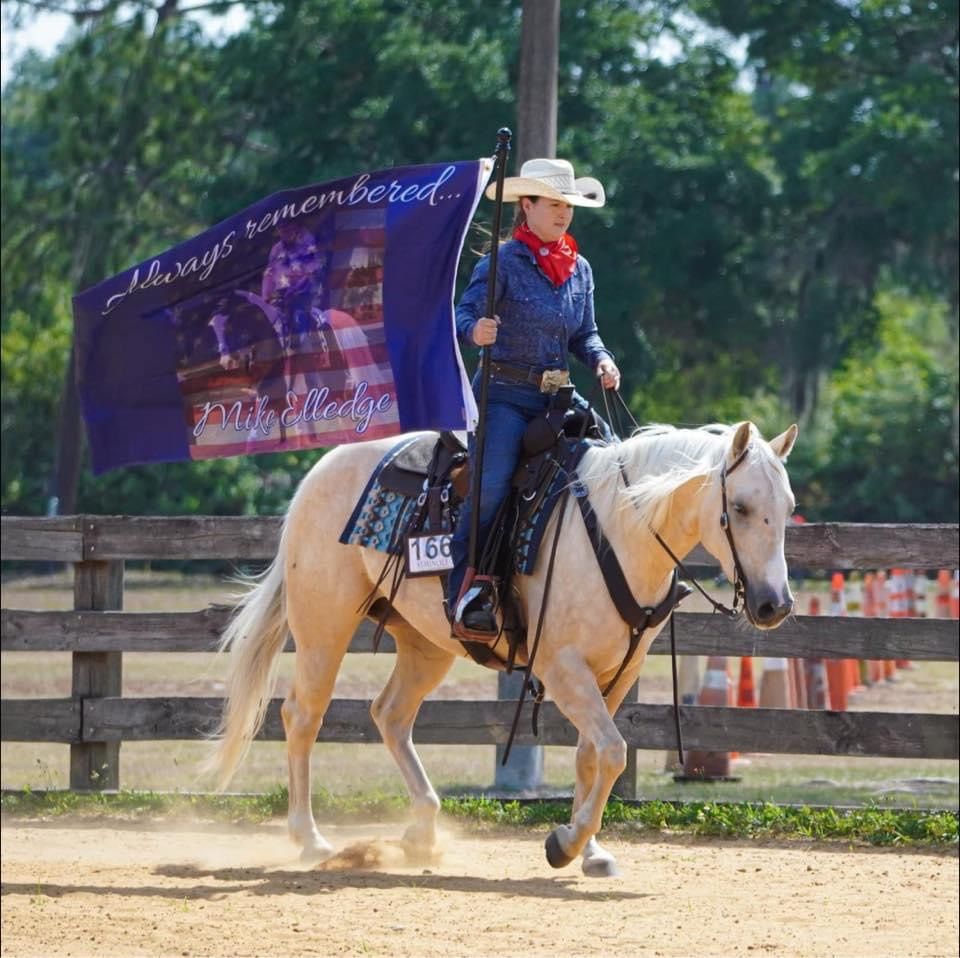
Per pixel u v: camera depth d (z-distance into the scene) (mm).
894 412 55250
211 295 10938
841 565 13250
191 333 10977
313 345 10641
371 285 10492
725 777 16766
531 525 10047
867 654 13242
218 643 14531
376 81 44281
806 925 9469
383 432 10383
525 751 15016
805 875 11117
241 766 18359
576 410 10438
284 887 10609
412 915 9711
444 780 16562
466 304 10086
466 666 29625
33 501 58688
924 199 44125
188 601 41656
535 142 15695
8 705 14891
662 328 48594
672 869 11328
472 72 43219
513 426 10227
